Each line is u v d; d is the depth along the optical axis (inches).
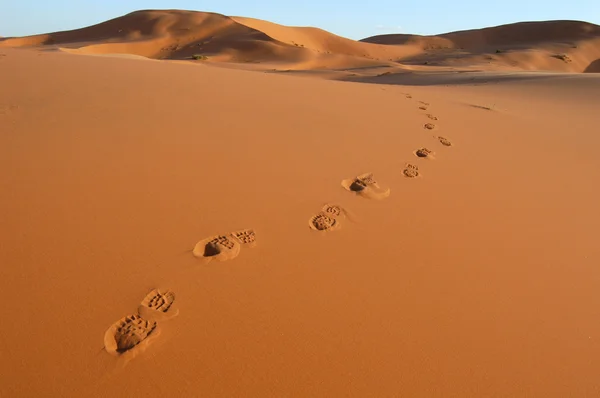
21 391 62.8
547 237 128.3
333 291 92.0
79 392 63.6
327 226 117.7
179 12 2970.0
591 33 3031.5
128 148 147.4
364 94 331.6
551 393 73.4
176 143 157.5
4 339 70.7
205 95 237.9
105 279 86.2
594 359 81.7
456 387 72.1
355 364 74.1
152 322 77.4
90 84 241.1
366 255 107.1
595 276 109.7
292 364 72.6
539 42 2928.2
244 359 72.4
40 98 203.0
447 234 122.9
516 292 99.5
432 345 80.4
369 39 3954.2
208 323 78.7
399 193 145.8
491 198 152.5
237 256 99.0
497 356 79.7
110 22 2910.9
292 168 151.1
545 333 87.0
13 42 2620.6
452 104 347.9
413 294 94.4
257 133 180.7
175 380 67.1
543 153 219.1
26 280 83.5
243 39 2320.4
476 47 3085.6
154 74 299.3
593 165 208.8
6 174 120.6
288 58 2043.6
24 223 100.2
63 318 76.0
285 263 99.1
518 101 429.4
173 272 90.7
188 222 109.3
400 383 71.5
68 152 139.2
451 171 174.1
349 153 175.0
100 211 108.7
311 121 211.2
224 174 138.2
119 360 69.3
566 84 584.4
